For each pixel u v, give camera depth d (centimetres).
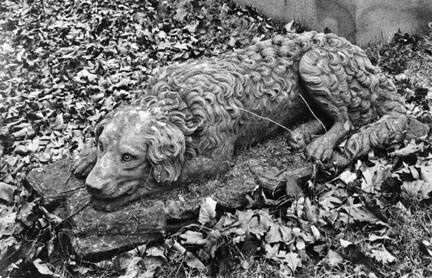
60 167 201
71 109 268
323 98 205
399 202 189
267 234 177
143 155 175
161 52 324
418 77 278
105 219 174
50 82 294
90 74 298
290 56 206
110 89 285
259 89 197
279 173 193
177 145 177
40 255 174
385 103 221
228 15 370
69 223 177
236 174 193
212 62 199
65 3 404
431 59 292
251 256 173
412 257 175
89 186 171
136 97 204
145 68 306
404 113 223
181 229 179
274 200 188
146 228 174
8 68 310
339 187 196
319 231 182
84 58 316
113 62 315
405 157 208
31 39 342
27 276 169
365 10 296
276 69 203
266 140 210
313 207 187
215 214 177
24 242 175
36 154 236
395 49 300
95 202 177
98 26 356
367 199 190
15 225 182
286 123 213
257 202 185
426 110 247
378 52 294
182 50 326
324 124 217
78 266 170
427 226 185
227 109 187
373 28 304
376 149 212
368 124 216
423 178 196
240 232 175
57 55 323
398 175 196
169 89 188
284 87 203
